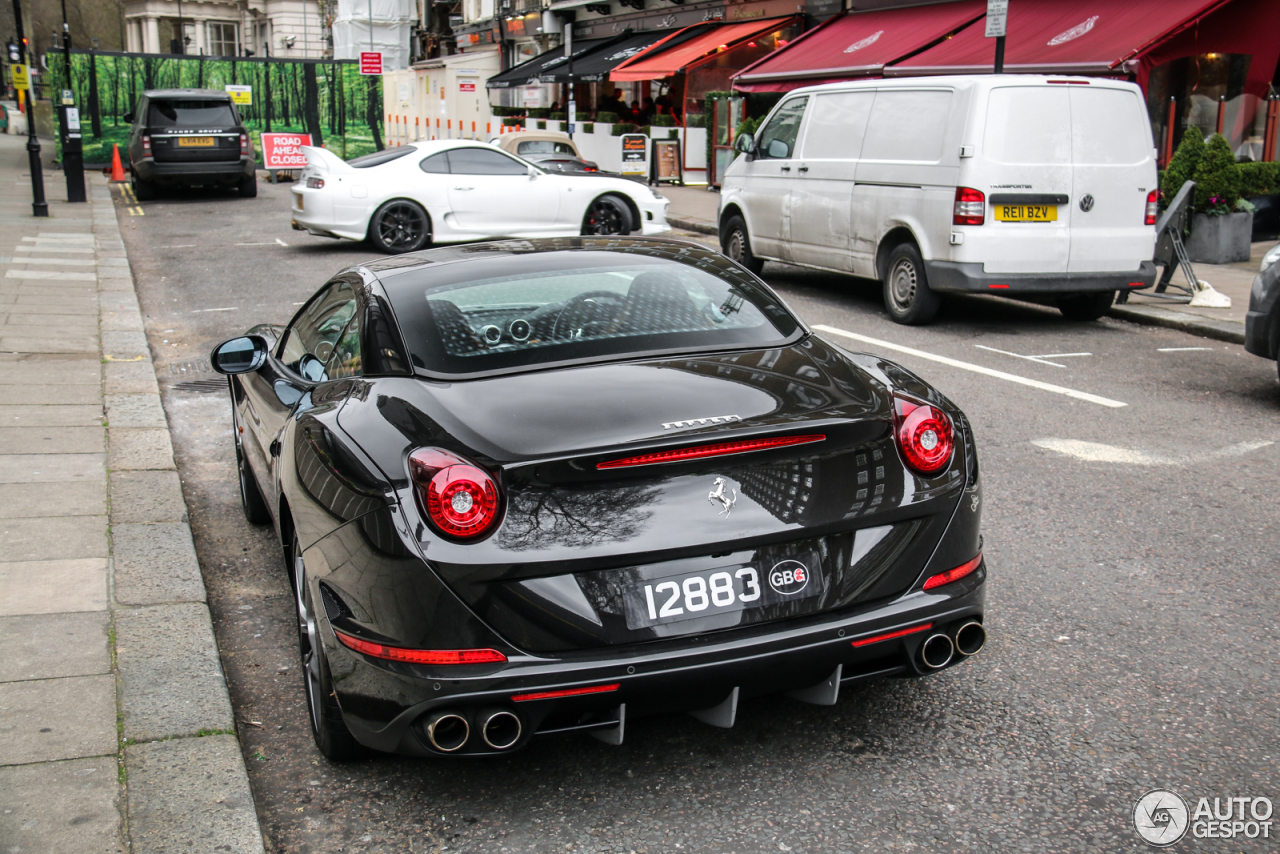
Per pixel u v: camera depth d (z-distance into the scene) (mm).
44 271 12789
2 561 4484
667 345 3225
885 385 3084
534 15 34875
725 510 2625
